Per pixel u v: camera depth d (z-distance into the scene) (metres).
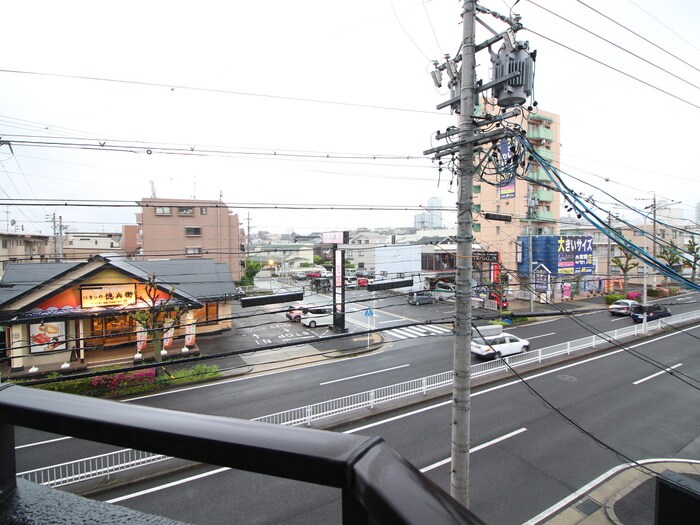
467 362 5.86
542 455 9.21
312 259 54.84
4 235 24.11
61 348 16.61
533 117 28.80
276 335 22.14
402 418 11.32
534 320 25.41
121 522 0.76
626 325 23.73
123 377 13.79
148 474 8.46
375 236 53.31
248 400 12.88
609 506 7.43
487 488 8.01
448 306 31.05
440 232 50.75
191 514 7.32
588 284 34.97
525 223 30.31
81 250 36.94
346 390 13.66
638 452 9.34
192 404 12.60
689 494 3.94
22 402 0.81
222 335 22.09
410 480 0.49
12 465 0.85
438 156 6.49
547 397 12.75
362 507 0.52
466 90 5.75
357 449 0.58
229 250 34.75
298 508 7.45
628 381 14.22
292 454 0.58
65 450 9.76
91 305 17.27
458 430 5.88
